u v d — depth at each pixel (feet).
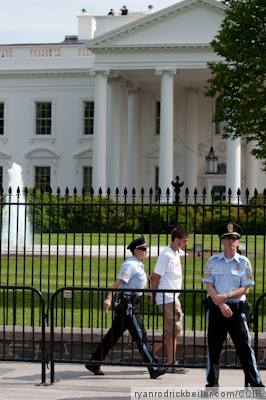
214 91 50.70
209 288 19.89
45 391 21.16
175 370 23.93
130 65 118.73
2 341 26.08
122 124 133.28
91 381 22.61
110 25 129.39
